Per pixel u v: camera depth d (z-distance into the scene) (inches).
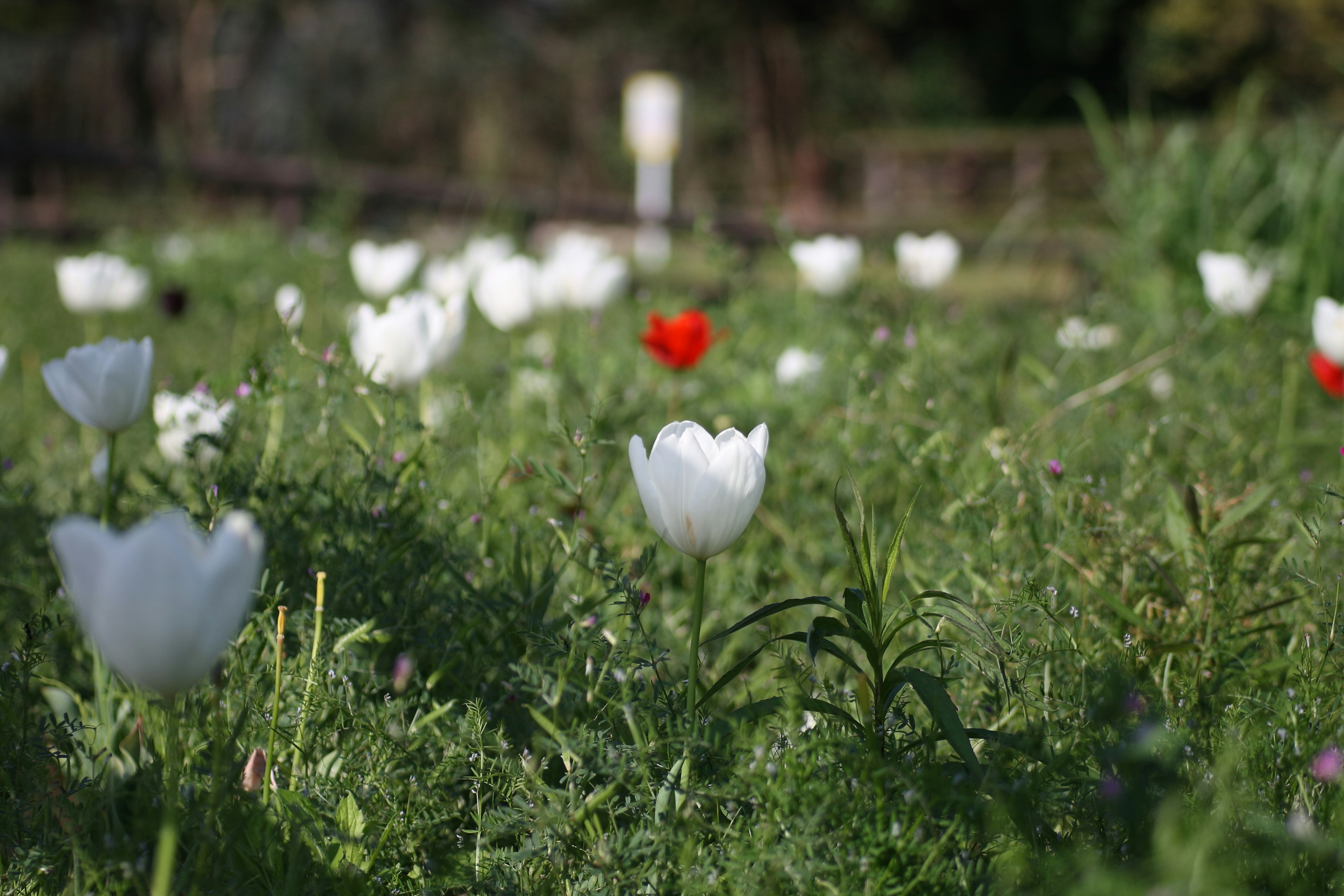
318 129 1103.6
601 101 1282.0
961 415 123.0
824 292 179.5
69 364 65.2
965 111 1344.7
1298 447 121.9
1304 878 44.8
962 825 47.7
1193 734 53.2
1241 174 237.6
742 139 1333.7
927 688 51.1
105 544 34.7
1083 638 67.1
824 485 110.6
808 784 48.8
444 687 69.0
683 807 50.6
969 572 74.5
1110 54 1293.1
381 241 407.2
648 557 60.9
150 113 1040.2
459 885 52.7
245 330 211.0
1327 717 56.4
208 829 45.0
